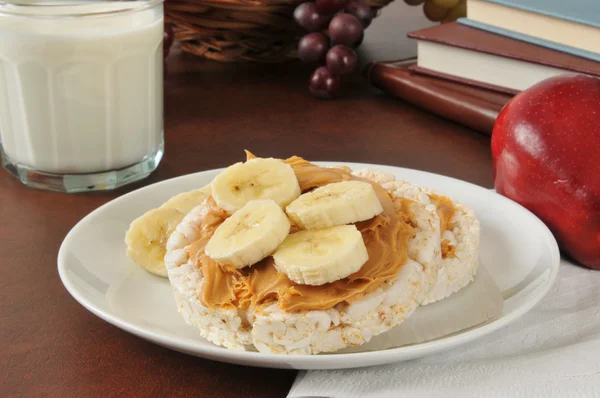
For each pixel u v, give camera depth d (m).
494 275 0.52
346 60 0.74
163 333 0.49
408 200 0.52
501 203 0.56
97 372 0.48
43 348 0.49
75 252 0.53
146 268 0.53
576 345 0.48
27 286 0.54
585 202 0.53
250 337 0.48
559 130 0.54
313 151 0.67
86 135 0.62
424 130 0.71
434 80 0.72
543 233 0.53
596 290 0.53
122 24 0.61
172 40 0.79
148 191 0.58
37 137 0.62
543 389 0.45
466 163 0.66
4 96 0.62
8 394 0.46
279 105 0.75
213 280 0.48
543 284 0.50
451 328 0.49
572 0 0.69
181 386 0.47
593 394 0.45
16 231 0.59
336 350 0.47
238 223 0.49
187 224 0.52
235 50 0.82
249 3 0.75
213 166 0.66
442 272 0.50
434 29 0.72
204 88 0.78
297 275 0.47
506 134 0.56
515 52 0.67
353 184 0.49
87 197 0.62
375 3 0.79
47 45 0.59
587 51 0.65
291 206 0.49
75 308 0.52
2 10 0.59
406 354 0.45
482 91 0.69
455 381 0.46
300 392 0.45
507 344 0.49
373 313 0.48
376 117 0.73
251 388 0.47
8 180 0.65
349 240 0.47
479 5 0.71
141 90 0.62
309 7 0.75
